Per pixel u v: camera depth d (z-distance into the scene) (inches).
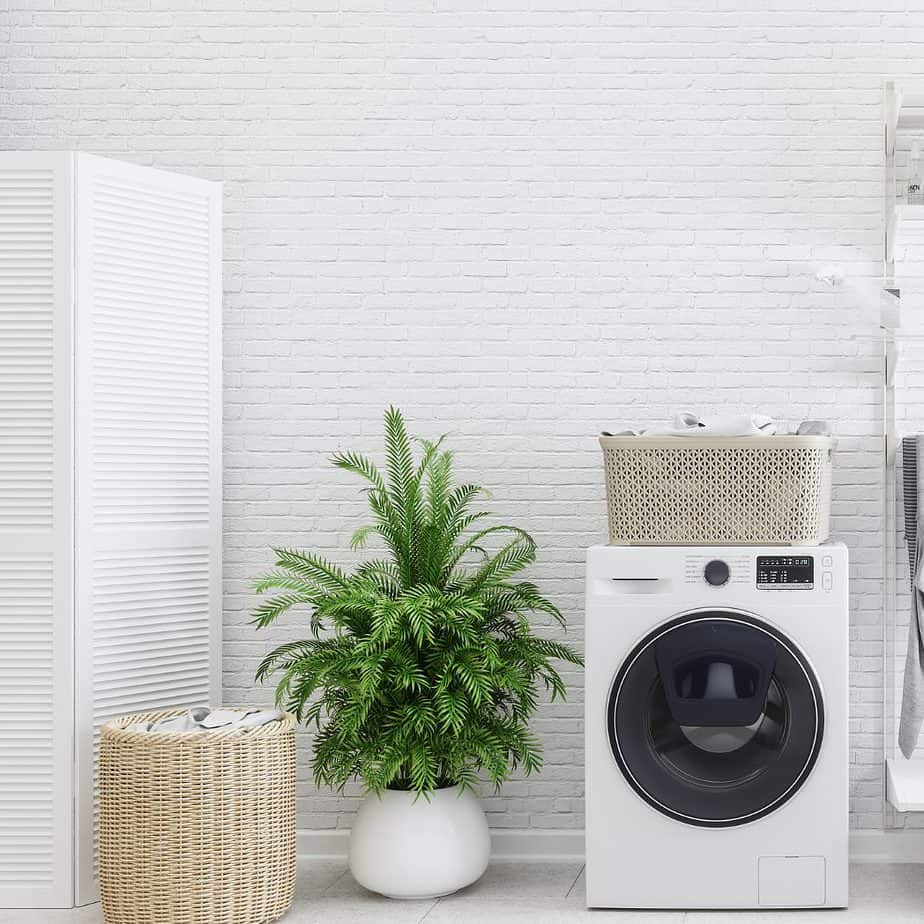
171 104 150.1
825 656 120.3
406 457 135.2
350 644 129.0
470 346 148.1
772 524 122.5
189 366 142.8
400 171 148.9
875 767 142.9
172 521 140.3
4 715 128.0
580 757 145.3
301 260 149.5
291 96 149.6
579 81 147.7
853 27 146.1
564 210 147.6
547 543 147.0
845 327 145.1
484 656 122.0
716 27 147.1
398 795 126.3
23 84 150.7
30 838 127.3
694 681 120.6
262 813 116.8
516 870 139.6
